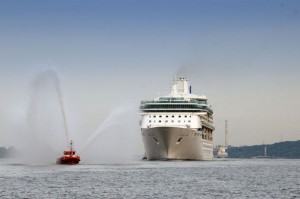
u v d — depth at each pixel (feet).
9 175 516.73
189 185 439.22
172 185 436.35
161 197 359.05
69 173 547.08
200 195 371.97
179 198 355.15
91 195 363.97
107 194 370.32
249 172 647.15
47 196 356.38
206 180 494.18
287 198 362.74
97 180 470.39
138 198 353.10
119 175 528.63
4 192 374.02
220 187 427.74
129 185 431.43
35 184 428.97
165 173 567.18
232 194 380.78
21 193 369.50
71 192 378.94
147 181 468.34
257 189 417.28
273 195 378.12
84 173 550.36
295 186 445.78
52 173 545.85
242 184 458.91
